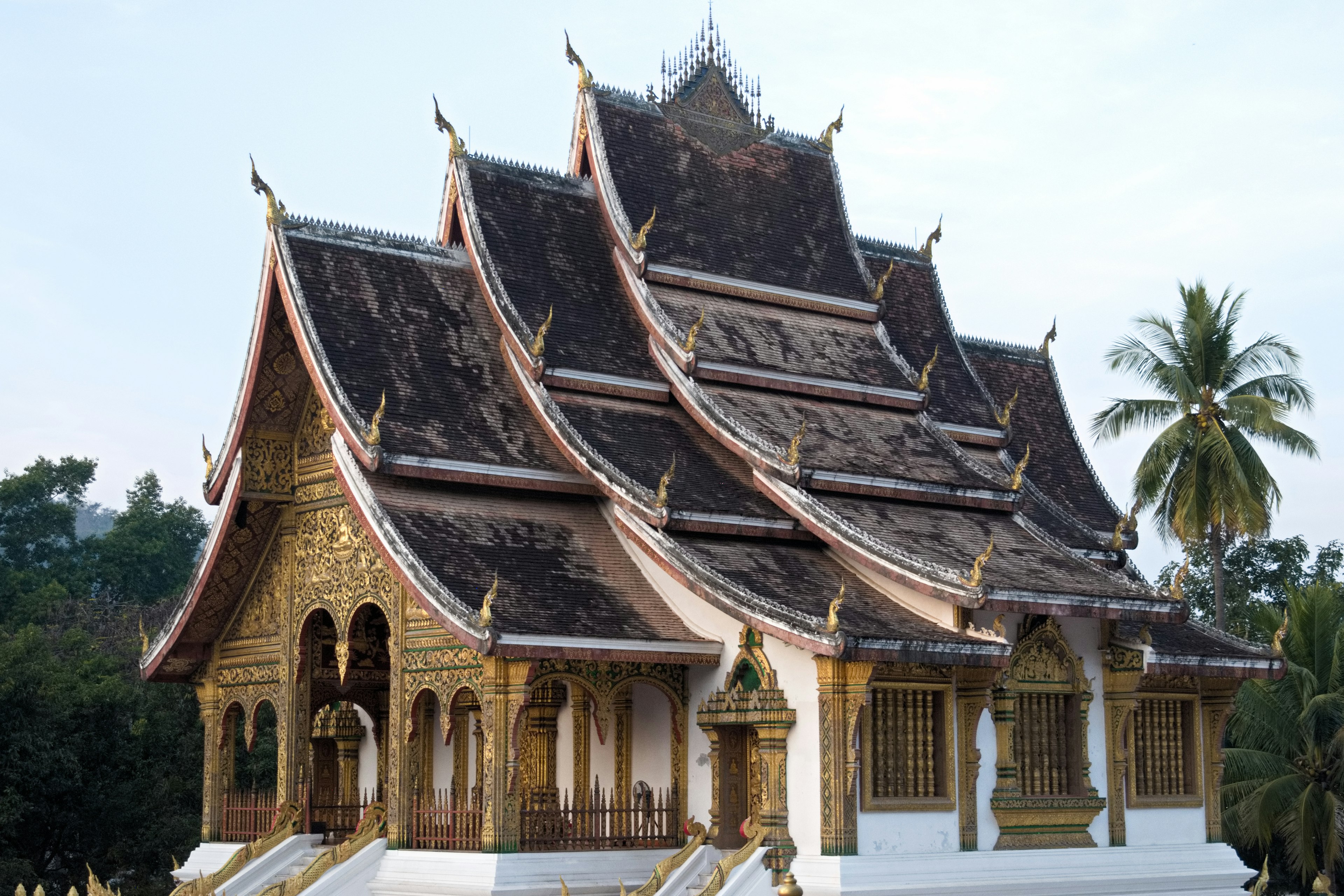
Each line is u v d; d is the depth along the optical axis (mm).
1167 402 47156
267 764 51750
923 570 25797
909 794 25969
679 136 34594
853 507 28391
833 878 24219
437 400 29125
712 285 32250
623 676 26250
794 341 32344
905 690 26141
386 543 26188
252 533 31391
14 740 43781
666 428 30031
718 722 26469
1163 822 30266
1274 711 41156
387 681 33062
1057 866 27578
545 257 31875
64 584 77875
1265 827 39844
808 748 25062
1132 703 29047
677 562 26375
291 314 29141
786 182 35625
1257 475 45969
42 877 46219
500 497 28547
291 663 30641
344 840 30156
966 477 30703
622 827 26656
